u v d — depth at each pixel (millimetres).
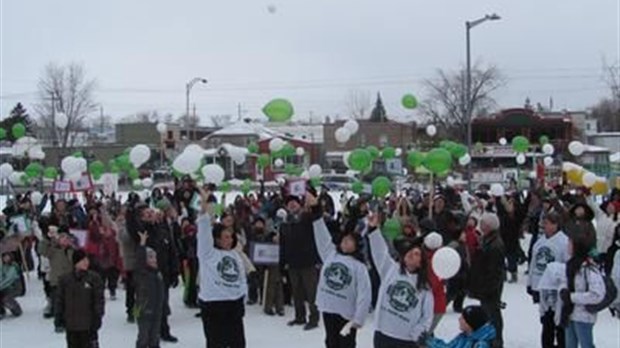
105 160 67062
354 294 7770
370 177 19203
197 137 78250
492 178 45656
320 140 70938
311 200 8625
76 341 8992
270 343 10742
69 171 15773
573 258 8023
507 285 15570
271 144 19453
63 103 65000
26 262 17156
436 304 7727
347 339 7844
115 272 14375
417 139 62781
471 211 16328
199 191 8875
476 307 6324
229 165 31344
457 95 66625
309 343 10734
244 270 8664
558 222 9312
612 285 7949
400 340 6660
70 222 15930
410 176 28828
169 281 11328
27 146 21984
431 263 7008
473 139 65625
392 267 6879
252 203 18297
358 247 7941
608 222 13633
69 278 8984
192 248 13516
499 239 9320
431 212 12695
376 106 83938
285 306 13688
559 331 8695
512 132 65500
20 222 15914
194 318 12758
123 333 11578
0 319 12867
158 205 13906
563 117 69500
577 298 7883
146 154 11602
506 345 10391
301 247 11672
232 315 8391
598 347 10164
